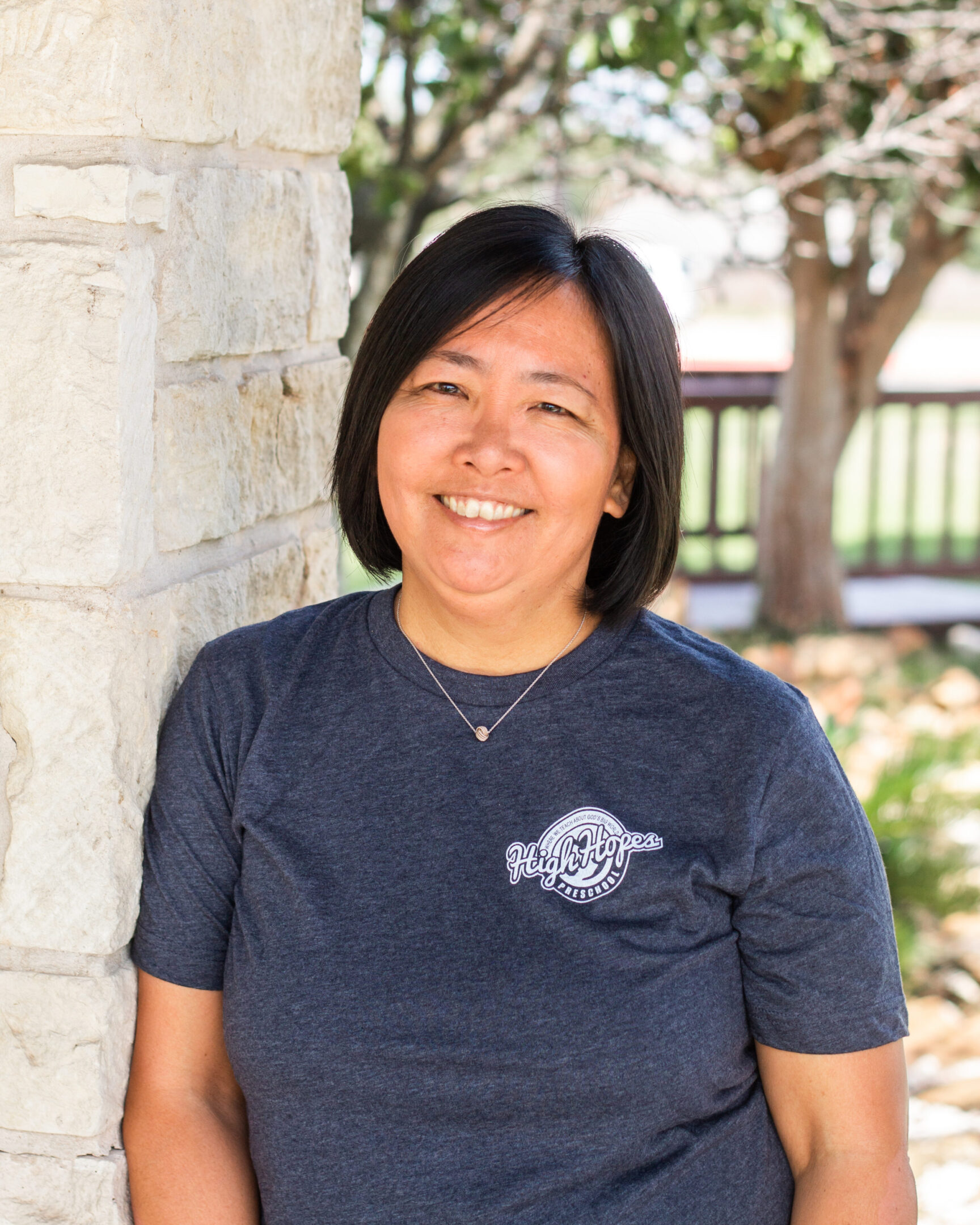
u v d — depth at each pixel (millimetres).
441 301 1383
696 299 5180
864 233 6867
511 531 1392
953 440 8492
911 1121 2938
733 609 7742
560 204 1621
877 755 4203
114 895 1414
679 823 1388
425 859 1380
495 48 4797
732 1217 1409
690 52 4703
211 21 1462
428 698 1432
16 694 1398
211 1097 1482
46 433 1347
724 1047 1390
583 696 1432
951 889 3717
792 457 7273
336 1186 1358
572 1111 1340
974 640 7691
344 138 1903
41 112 1304
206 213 1504
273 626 1533
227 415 1612
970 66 4855
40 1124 1452
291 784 1421
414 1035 1333
